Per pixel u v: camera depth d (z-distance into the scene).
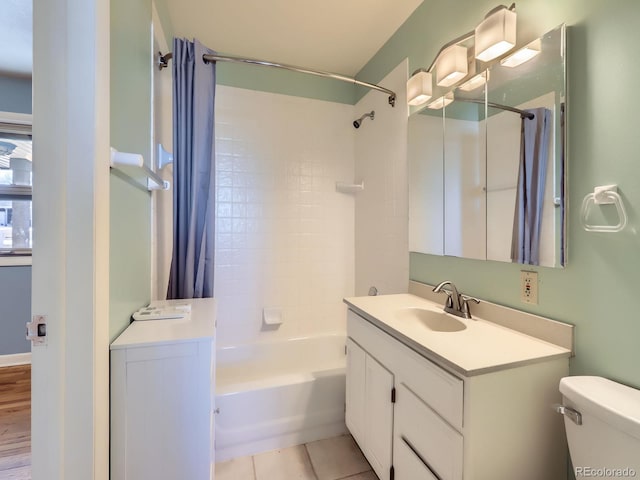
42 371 0.81
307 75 2.47
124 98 1.11
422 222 1.78
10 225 2.60
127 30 1.13
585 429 0.83
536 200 1.14
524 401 0.94
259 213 2.38
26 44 2.10
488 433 0.90
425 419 1.06
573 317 1.02
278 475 1.51
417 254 1.84
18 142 2.61
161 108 1.70
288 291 2.46
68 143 0.81
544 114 1.10
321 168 2.53
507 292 1.27
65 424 0.83
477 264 1.42
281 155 2.42
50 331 0.81
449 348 1.02
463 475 0.89
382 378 1.33
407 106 1.91
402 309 1.51
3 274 2.56
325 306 2.55
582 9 0.99
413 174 1.86
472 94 1.43
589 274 0.98
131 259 1.23
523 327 1.17
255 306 2.38
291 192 2.46
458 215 1.52
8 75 2.52
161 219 1.76
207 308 1.46
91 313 0.83
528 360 0.94
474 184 1.43
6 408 1.97
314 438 1.77
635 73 0.86
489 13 1.22
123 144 1.10
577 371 1.00
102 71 0.86
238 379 2.22
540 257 1.12
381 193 2.21
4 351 2.56
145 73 1.37
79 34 0.81
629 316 0.88
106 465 0.93
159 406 1.01
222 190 2.28
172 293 1.72
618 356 0.90
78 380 0.83
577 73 1.00
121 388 0.98
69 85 0.81
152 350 1.00
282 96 2.41
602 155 0.94
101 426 0.89
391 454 1.26
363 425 1.50
